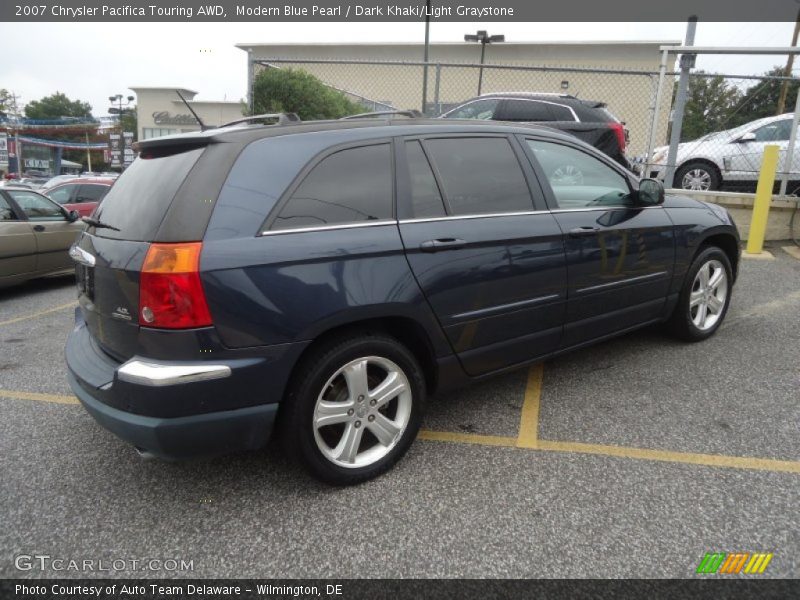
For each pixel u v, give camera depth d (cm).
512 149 330
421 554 227
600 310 363
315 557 226
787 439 308
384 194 273
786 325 497
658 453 296
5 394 388
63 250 757
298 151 257
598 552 226
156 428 223
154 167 263
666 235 397
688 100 1015
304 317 241
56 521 250
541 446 306
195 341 224
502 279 304
